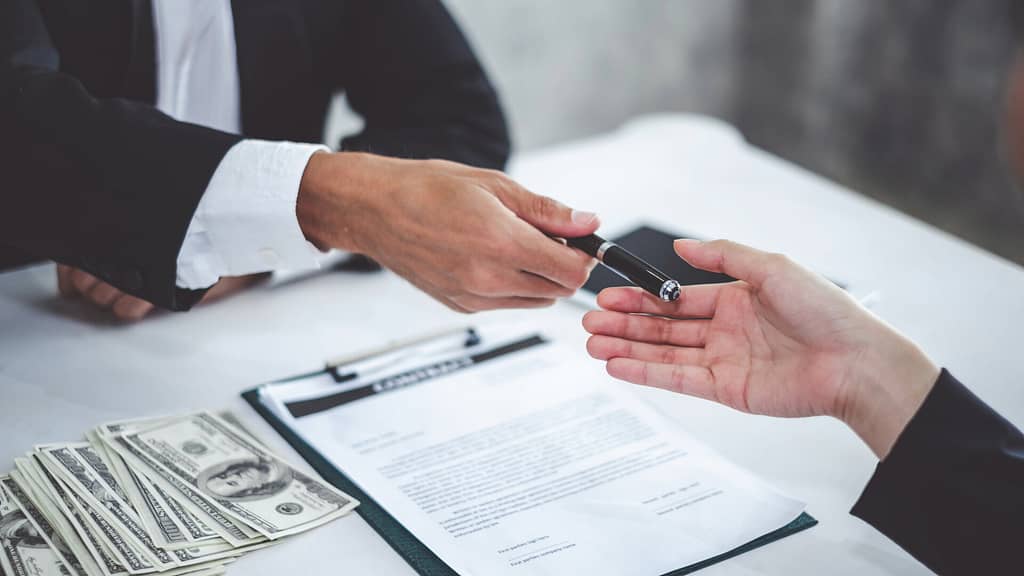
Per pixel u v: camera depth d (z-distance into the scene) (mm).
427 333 1040
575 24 2797
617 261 817
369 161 892
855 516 745
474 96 1358
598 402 940
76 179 932
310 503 801
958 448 698
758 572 738
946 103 2732
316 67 1350
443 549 751
